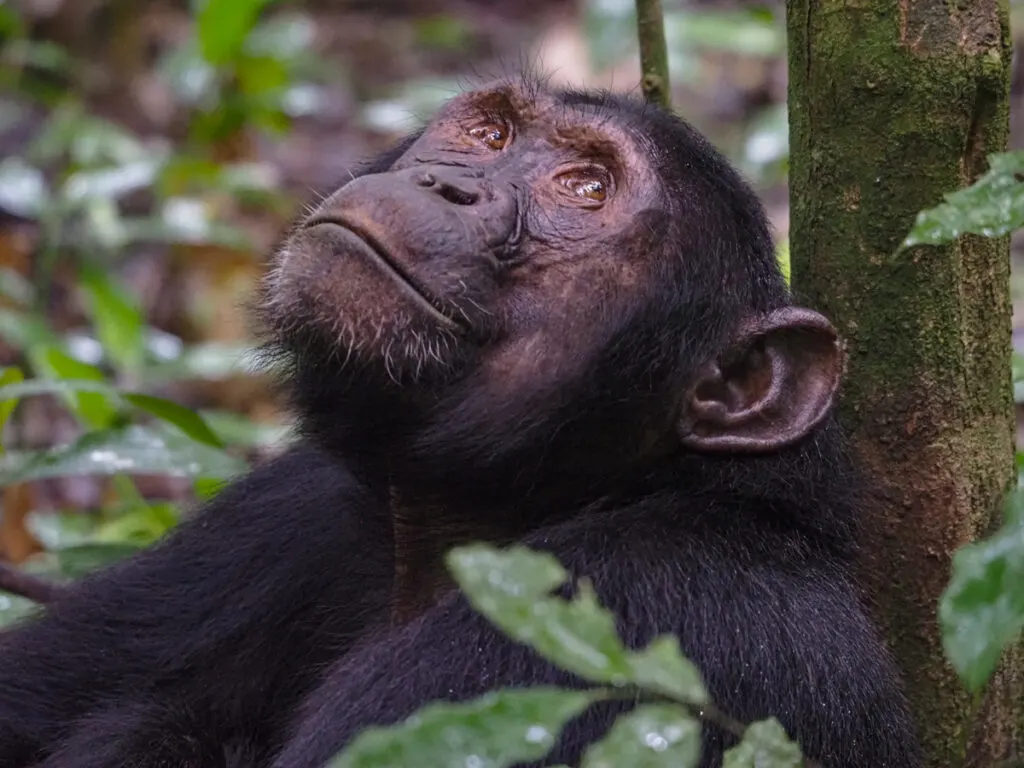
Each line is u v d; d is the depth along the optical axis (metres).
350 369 7.28
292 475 8.77
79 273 15.21
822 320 7.38
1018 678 7.70
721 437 7.50
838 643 7.04
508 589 4.39
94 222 15.41
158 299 16.75
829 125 7.64
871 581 7.76
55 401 14.98
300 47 22.06
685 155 7.89
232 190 16.59
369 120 17.91
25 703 8.42
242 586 8.45
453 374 7.37
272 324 7.57
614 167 7.77
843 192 7.64
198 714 8.10
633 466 7.62
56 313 16.05
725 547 7.19
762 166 16.05
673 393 7.54
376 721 6.58
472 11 25.03
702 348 7.57
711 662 6.67
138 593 8.63
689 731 4.48
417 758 4.27
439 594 7.90
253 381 15.80
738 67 21.53
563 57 20.92
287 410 8.02
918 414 7.64
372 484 7.87
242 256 16.83
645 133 7.88
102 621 8.59
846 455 7.72
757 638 6.81
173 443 9.56
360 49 23.56
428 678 6.65
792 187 7.97
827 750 6.77
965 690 7.71
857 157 7.57
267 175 18.34
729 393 7.65
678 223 7.64
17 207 16.30
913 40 7.36
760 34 18.25
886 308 7.61
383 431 7.54
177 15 22.06
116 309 13.98
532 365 7.44
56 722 8.39
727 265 7.73
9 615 9.12
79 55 20.61
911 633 7.77
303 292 7.21
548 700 4.35
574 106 8.09
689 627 6.75
